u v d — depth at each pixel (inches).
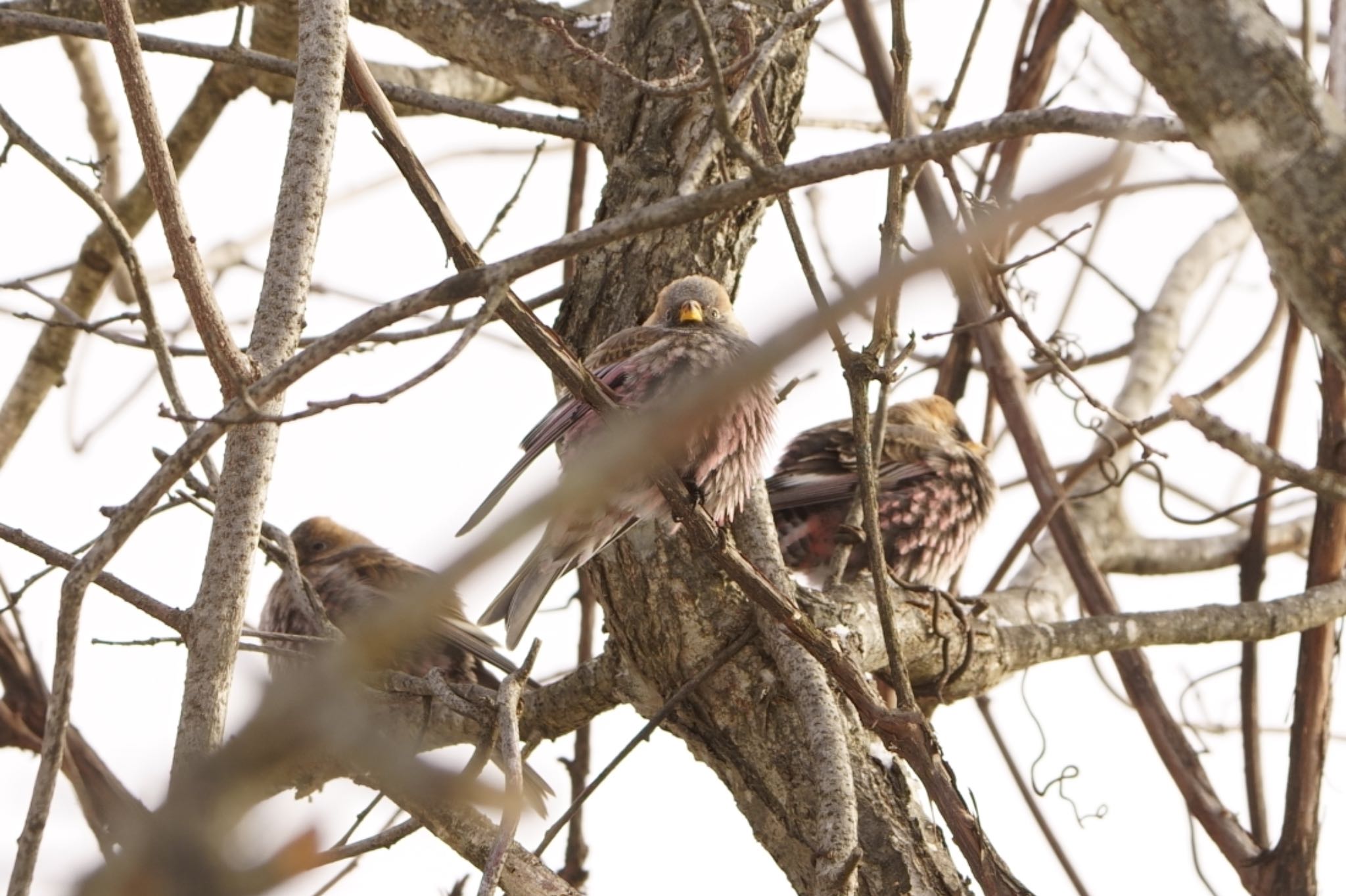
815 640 315.6
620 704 405.1
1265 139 181.0
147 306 324.8
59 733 242.8
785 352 126.3
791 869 351.6
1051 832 499.2
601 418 263.6
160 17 509.4
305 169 289.6
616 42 416.8
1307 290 184.4
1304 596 446.3
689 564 367.2
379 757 148.5
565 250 224.7
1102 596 482.9
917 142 214.1
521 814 266.2
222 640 272.1
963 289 407.2
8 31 495.8
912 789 355.6
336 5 293.3
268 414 227.9
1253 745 500.7
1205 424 326.0
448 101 417.1
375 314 226.8
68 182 322.7
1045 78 507.8
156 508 313.3
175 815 119.0
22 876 233.6
